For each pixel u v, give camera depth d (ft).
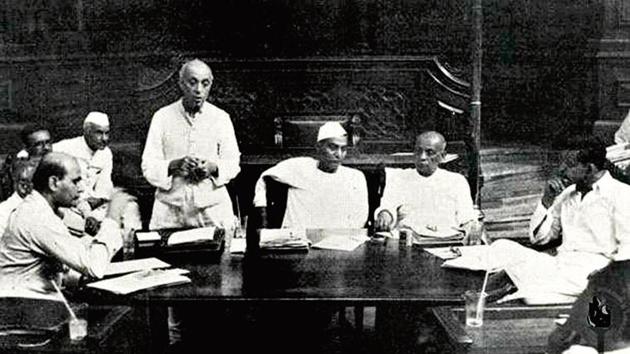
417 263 11.25
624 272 7.62
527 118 25.14
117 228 10.37
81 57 22.77
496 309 9.18
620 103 23.47
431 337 9.61
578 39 24.50
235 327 13.82
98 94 22.74
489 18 25.86
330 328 13.98
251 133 20.95
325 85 20.72
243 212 18.98
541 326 8.76
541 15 24.93
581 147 11.75
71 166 9.89
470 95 18.61
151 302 9.50
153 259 11.35
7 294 8.60
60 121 22.57
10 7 21.80
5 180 14.48
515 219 19.88
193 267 11.05
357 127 20.21
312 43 26.08
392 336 11.69
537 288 9.84
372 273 10.69
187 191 14.67
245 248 12.09
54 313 8.48
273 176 14.80
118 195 17.44
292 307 9.48
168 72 23.02
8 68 21.88
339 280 10.34
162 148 15.01
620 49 23.34
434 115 20.45
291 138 20.59
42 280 9.96
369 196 17.10
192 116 14.88
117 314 8.80
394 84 20.54
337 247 12.23
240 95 20.98
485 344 8.11
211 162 14.58
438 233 12.72
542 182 21.80
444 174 14.53
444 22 26.08
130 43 23.09
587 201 11.56
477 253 11.46
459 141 20.15
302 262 11.33
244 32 25.11
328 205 14.58
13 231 9.70
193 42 24.02
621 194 11.35
